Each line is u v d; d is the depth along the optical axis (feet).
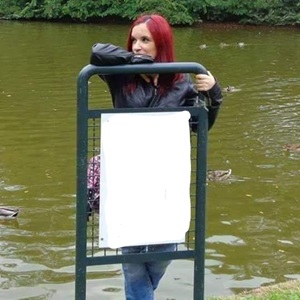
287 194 36.55
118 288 24.85
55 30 112.47
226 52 89.40
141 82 13.55
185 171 13.20
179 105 13.58
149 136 12.94
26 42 95.14
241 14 126.52
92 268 26.58
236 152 44.21
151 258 13.33
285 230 31.71
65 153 43.04
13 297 24.36
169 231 13.21
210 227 31.89
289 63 80.48
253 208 34.47
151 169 13.01
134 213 13.03
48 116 52.60
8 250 28.84
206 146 13.39
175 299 24.14
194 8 127.34
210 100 13.28
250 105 57.72
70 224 31.73
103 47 12.63
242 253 29.01
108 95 59.47
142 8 126.21
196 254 13.64
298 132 49.29
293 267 27.63
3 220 32.04
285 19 124.67
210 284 25.76
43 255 28.37
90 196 13.42
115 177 12.88
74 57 81.66
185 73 13.23
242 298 19.21
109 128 12.75
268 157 43.16
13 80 67.05
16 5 130.31
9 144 44.96
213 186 37.60
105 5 127.65
